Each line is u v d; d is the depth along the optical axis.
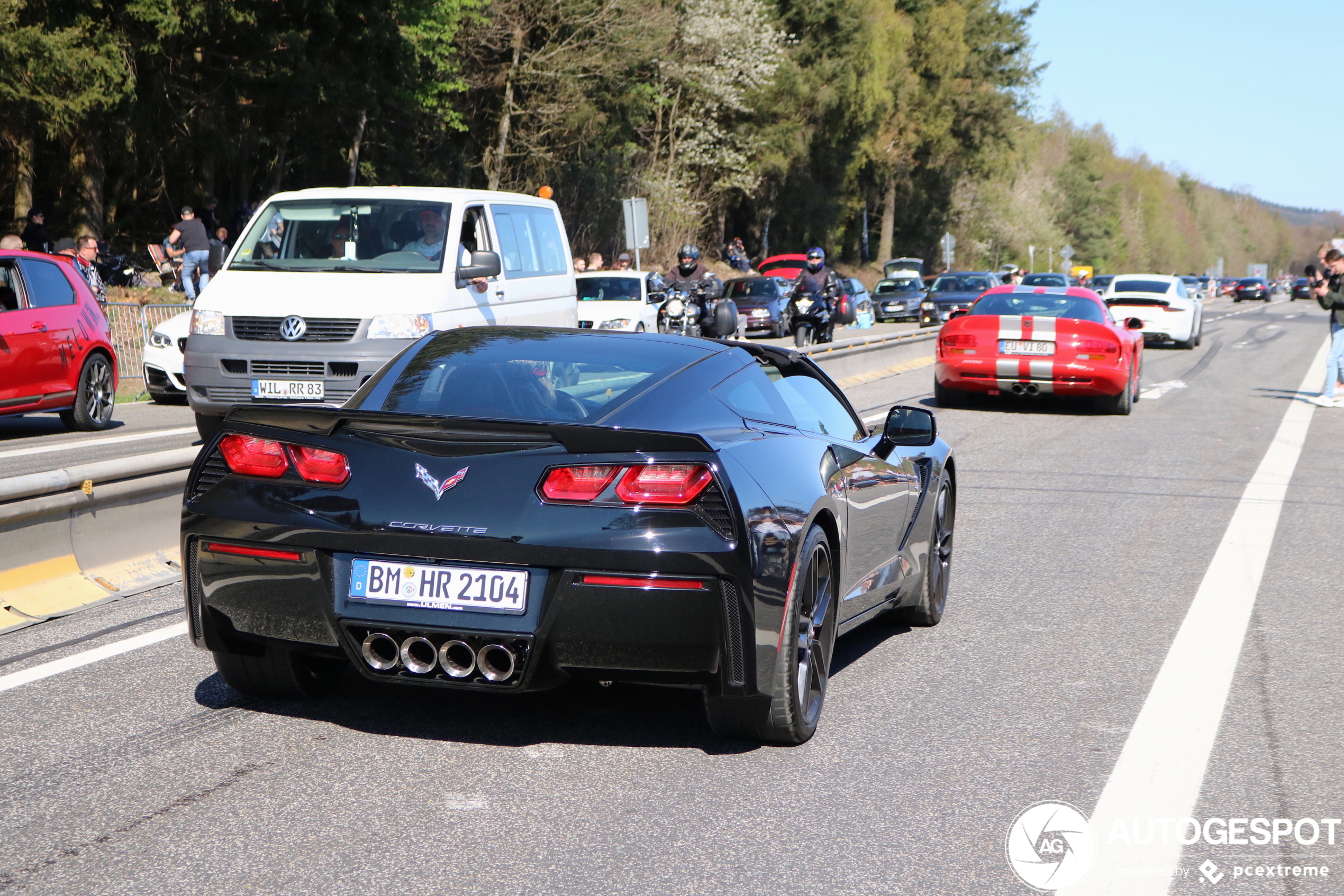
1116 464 14.82
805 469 5.55
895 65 81.81
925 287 56.88
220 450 5.27
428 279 12.52
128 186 37.69
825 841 4.46
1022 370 19.72
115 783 4.82
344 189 13.53
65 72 25.98
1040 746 5.56
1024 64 91.94
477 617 4.84
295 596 5.03
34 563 7.35
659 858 4.27
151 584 7.96
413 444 5.02
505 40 46.50
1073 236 168.00
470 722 5.65
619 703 5.98
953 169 95.19
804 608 5.48
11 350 14.27
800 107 69.62
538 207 15.44
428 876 4.07
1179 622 7.87
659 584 4.79
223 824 4.46
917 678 6.61
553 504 4.85
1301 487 13.28
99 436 15.31
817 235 82.38
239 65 32.22
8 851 4.21
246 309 12.07
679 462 4.88
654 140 60.25
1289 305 97.44
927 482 7.46
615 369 5.75
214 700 5.86
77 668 6.32
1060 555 9.88
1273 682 6.61
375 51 32.72
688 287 25.36
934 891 4.09
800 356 6.73
